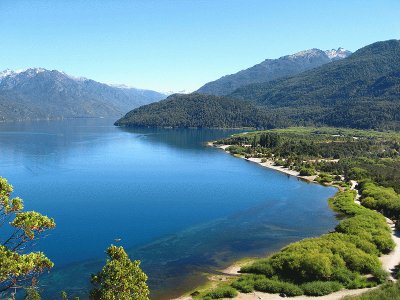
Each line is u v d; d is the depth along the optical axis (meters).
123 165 194.50
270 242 86.44
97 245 85.62
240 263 74.25
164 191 139.62
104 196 130.12
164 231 95.31
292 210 114.38
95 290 36.78
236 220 104.38
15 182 147.50
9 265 23.47
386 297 48.88
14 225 25.52
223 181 159.12
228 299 56.97
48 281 67.19
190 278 67.69
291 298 56.84
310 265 61.94
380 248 73.31
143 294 37.31
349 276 61.41
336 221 102.12
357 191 135.38
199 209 116.06
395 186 133.38
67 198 126.31
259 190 143.00
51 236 90.88
